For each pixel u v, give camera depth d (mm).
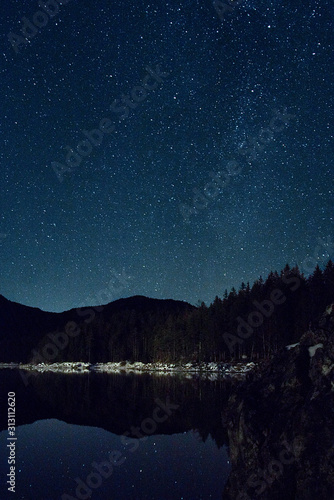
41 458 19531
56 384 60156
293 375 12109
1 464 18656
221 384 51469
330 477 9430
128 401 38188
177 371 86250
